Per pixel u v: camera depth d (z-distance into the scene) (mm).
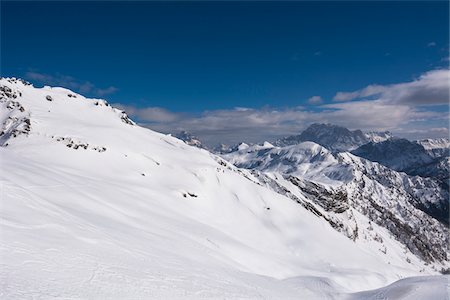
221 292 28422
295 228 120375
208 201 104938
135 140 124500
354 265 109000
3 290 16625
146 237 41219
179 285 26375
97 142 103438
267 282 42688
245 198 122312
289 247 104312
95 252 26391
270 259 69125
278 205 130375
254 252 68750
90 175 82062
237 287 32375
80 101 143500
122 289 21719
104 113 143625
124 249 30484
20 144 91688
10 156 61188
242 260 61656
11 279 17906
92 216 41188
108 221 42125
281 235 110188
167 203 86125
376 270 112500
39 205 32594
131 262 27531
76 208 42438
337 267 94688
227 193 117625
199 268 34844
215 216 98625
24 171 50688
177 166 117000
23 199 31891
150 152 118000
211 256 46938
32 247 22703
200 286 28016
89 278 21453
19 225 25562
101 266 23969
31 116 105250
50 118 110062
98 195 58281
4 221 25219
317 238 117812
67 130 104000
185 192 99750
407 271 130250
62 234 27500
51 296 17641
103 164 95000
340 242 127250
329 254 109812
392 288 43500
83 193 53062
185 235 57500
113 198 62438
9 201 29938
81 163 90438
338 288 51000
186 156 132750
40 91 132625
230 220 102688
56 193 45625
